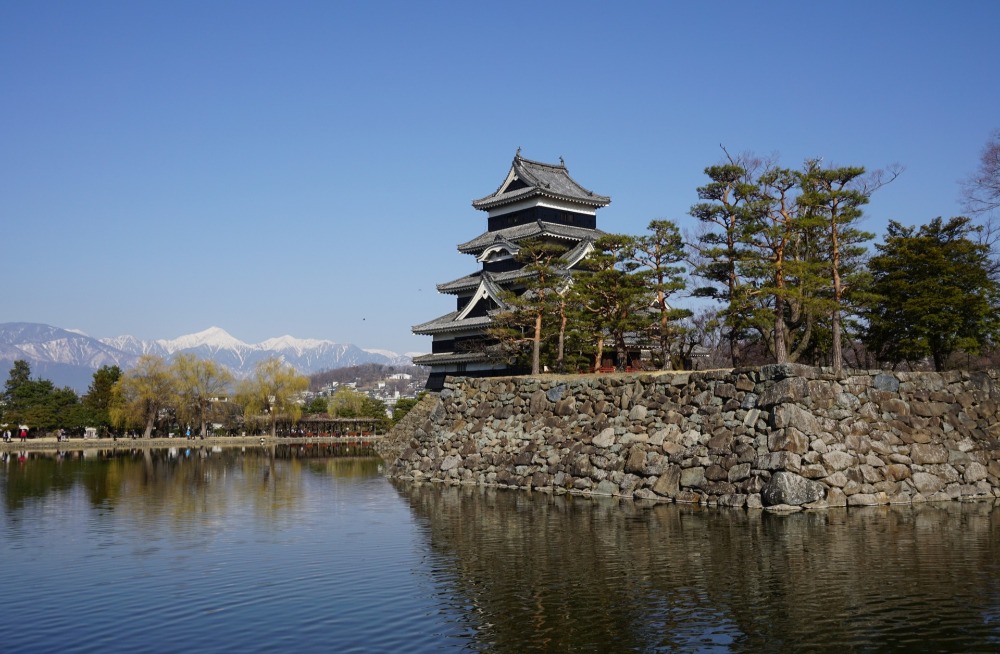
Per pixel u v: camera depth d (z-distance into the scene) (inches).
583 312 1785.2
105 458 2812.5
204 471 2123.5
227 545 923.4
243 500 1379.2
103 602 668.7
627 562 772.0
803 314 1647.4
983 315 1437.0
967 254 1528.1
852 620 577.9
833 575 701.9
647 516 1043.3
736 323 1567.4
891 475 1104.8
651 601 636.1
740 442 1128.2
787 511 1035.3
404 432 2706.7
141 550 896.9
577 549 839.7
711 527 943.7
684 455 1192.2
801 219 1471.5
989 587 655.8
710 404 1198.3
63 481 1798.7
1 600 677.9
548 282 1815.9
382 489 1526.8
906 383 1177.4
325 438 4296.3
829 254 1696.6
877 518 981.2
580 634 563.2
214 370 4382.4
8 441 3799.2
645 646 535.2
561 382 1465.3
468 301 2721.5
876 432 1125.7
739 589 664.4
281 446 3887.8
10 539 975.0
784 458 1057.5
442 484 1568.7
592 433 1357.0
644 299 1732.3
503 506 1188.5
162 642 563.8
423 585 709.3
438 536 943.7
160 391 4190.5
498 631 573.9
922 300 1423.5
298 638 567.8
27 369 5723.4
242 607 649.0
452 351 2650.1
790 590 658.2
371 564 802.8
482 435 1577.3
